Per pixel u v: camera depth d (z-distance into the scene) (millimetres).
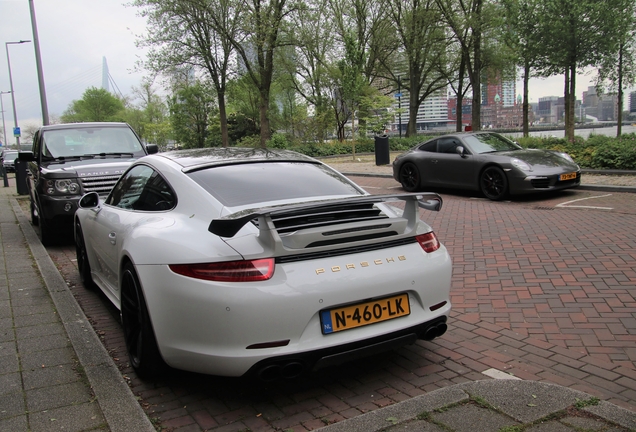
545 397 2730
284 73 41469
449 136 11328
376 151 19781
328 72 37656
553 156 10148
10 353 3561
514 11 16484
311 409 2809
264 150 4148
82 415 2713
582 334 3775
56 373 3236
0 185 21922
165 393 3047
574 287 4785
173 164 3637
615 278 4941
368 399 2906
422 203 3367
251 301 2553
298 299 2611
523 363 3334
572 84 16625
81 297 5094
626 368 3217
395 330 2877
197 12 29516
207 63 31516
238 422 2689
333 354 2707
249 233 2797
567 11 15344
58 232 7414
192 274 2678
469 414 2582
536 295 4652
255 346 2580
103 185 7473
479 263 5805
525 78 25188
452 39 36094
